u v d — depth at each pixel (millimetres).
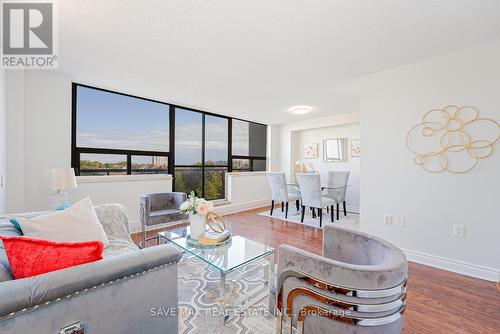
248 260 1755
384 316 1032
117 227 2062
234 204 5148
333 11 1657
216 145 5051
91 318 957
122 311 1050
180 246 1979
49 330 854
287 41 2064
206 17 1723
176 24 1809
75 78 2969
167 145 4176
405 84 2566
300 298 1181
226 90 3432
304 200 4234
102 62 2490
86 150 3270
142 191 3621
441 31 1909
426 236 2455
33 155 2725
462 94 2236
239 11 1657
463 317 1629
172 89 3387
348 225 4047
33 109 2717
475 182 2188
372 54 2311
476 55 2166
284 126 6207
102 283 977
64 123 2939
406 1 1556
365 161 2879
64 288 867
